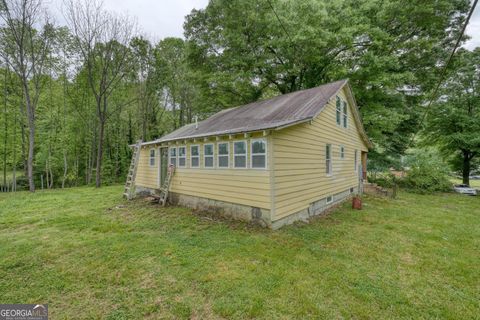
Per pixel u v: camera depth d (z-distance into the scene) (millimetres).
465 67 14578
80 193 12047
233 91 16734
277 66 15492
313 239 5082
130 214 7230
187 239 4980
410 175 13938
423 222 6590
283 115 6727
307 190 6914
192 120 24219
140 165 11609
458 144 14914
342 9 13180
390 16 12352
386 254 4332
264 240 4902
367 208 8500
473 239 5215
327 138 8172
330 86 8484
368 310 2732
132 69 17891
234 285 3203
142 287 3170
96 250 4367
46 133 17016
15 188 16391
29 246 4551
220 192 6953
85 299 2922
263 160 5695
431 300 2943
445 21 12641
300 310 2715
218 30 14719
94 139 18766
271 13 13117
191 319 2586
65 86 17328
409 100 14891
